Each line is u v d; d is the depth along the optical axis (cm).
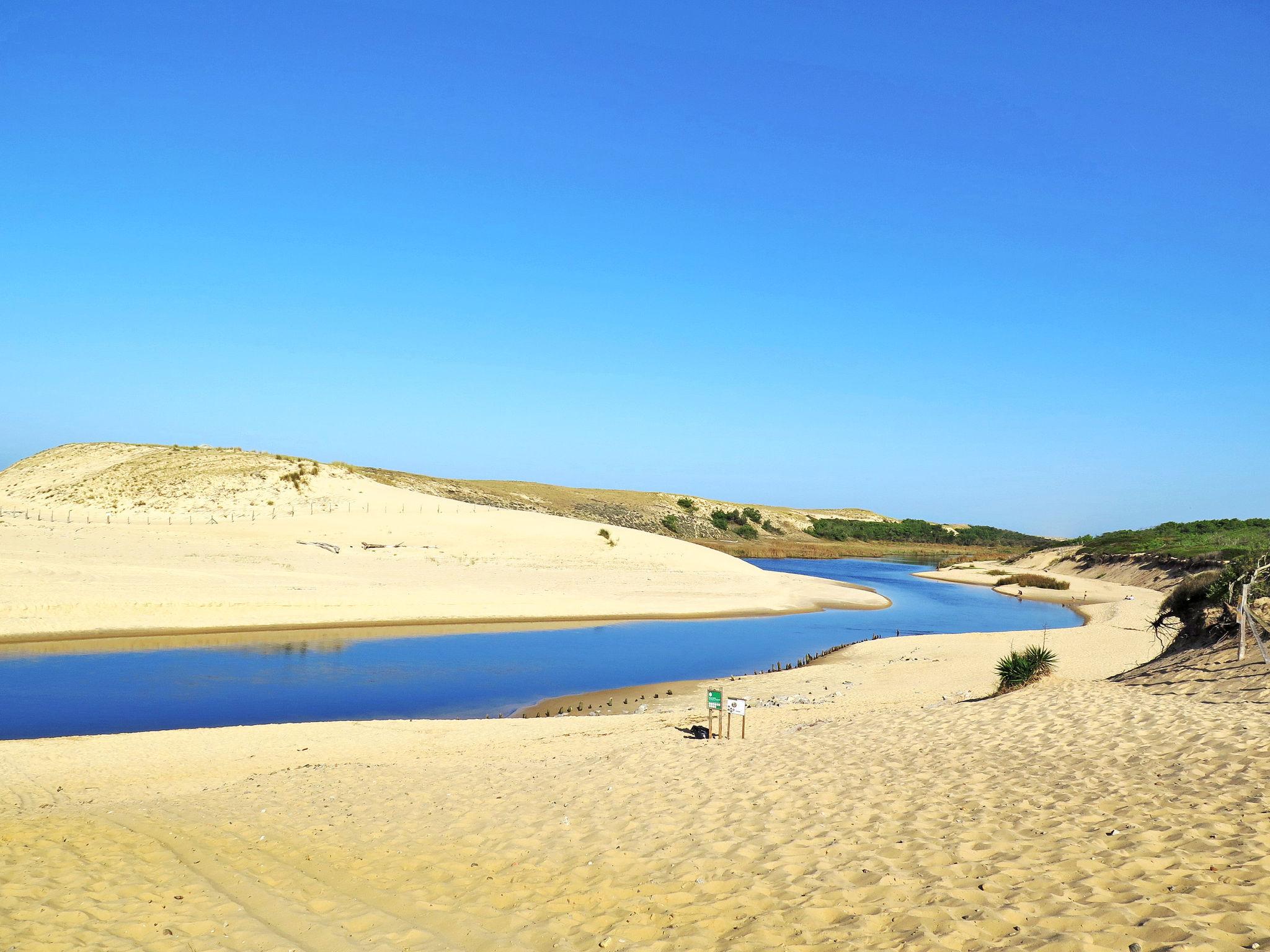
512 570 5581
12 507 6756
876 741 1384
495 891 833
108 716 2439
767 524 15688
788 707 2247
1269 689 1265
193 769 1727
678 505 15100
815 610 5438
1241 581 1689
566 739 1905
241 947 716
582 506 13838
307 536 5888
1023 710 1455
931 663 3031
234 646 3441
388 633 3900
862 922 652
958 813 914
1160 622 1973
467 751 1808
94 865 959
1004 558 11856
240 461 8112
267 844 1060
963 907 648
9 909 798
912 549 15838
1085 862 709
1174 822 773
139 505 6831
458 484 13350
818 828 922
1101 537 10262
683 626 4556
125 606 3703
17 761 1772
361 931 747
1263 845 680
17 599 3578
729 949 636
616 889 805
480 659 3441
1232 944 525
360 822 1151
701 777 1245
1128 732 1155
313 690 2825
